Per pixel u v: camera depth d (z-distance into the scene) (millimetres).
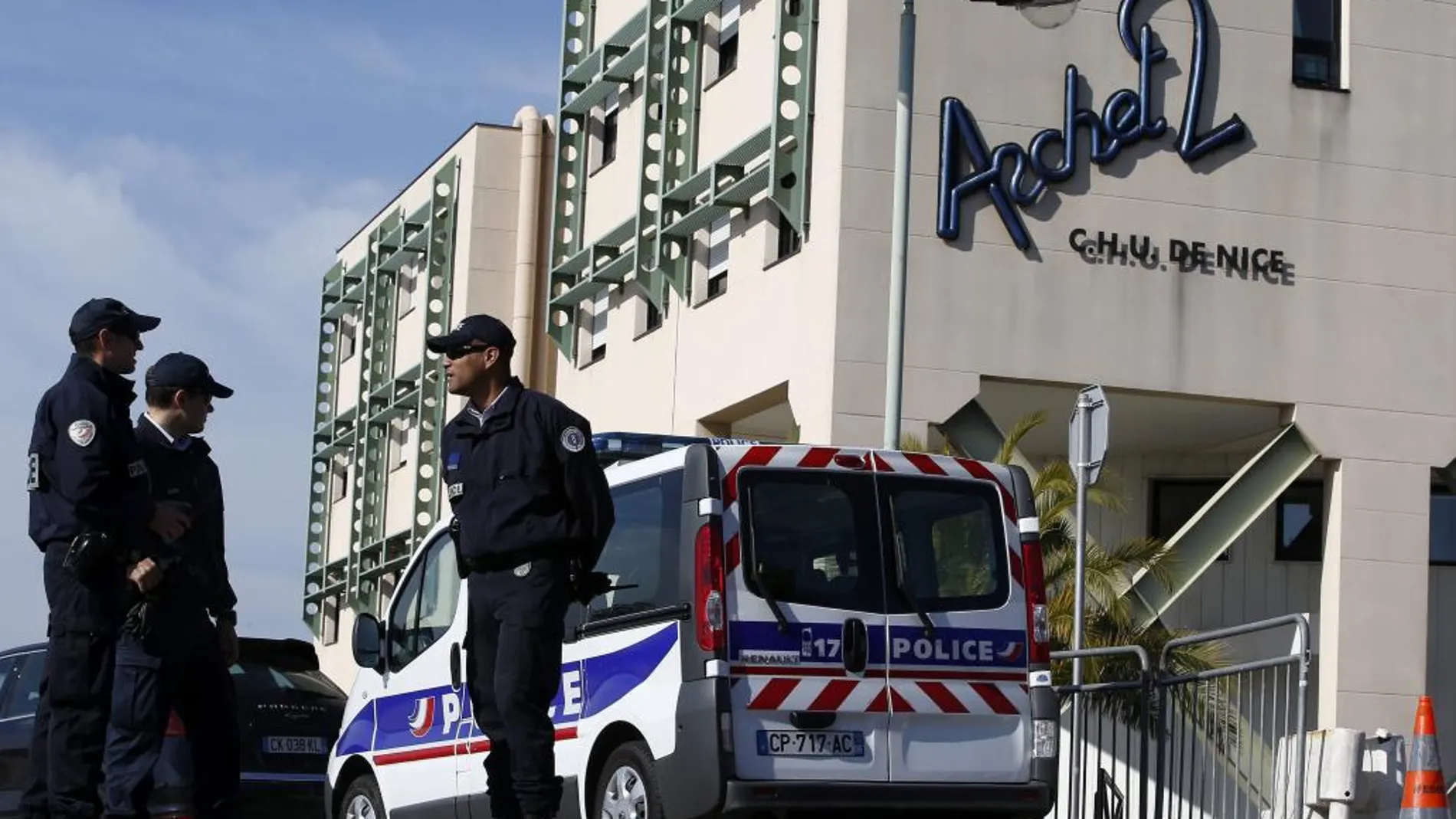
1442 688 32344
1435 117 29516
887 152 27484
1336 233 28984
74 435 8953
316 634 53438
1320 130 29062
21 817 9680
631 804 10828
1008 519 11234
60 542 9148
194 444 9703
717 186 30188
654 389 33094
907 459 11047
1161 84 28547
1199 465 32844
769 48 29953
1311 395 28703
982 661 10961
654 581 10828
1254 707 11953
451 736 12273
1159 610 27453
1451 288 29312
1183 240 28391
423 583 12930
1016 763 10977
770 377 28922
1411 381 29062
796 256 28406
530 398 9000
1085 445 14773
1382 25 29453
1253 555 32406
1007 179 27859
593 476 8945
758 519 10633
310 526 54062
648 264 32750
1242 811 12000
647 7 33312
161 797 13969
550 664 8914
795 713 10492
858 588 10758
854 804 10461
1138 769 13031
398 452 47312
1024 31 28109
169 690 9391
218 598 9648
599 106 36625
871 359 27078
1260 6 29031
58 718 9188
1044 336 27766
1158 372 28156
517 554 8906
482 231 43250
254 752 16328
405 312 48031
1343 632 28562
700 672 10406
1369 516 28781
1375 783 11469
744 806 10234
